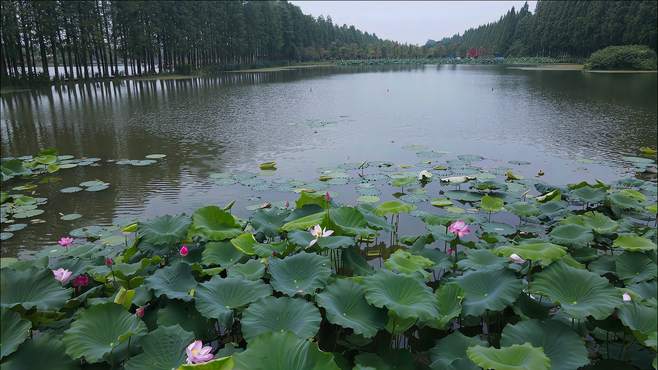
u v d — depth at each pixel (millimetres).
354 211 4266
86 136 12680
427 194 7168
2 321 2506
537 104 19328
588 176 8281
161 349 2537
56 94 24469
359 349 2953
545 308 3199
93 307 2725
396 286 2908
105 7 35156
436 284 4047
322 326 3166
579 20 56500
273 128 13953
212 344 3131
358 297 2906
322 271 3186
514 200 6734
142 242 4035
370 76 44688
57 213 6508
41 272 2992
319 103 20719
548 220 5945
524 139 11906
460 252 4418
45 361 2445
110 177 8414
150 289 3137
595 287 2883
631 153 10094
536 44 71625
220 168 9039
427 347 3180
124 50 36969
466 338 2857
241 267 3494
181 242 4273
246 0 56531
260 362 2178
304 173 8617
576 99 20969
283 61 73000
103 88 28484
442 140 11898
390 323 2783
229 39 53625
